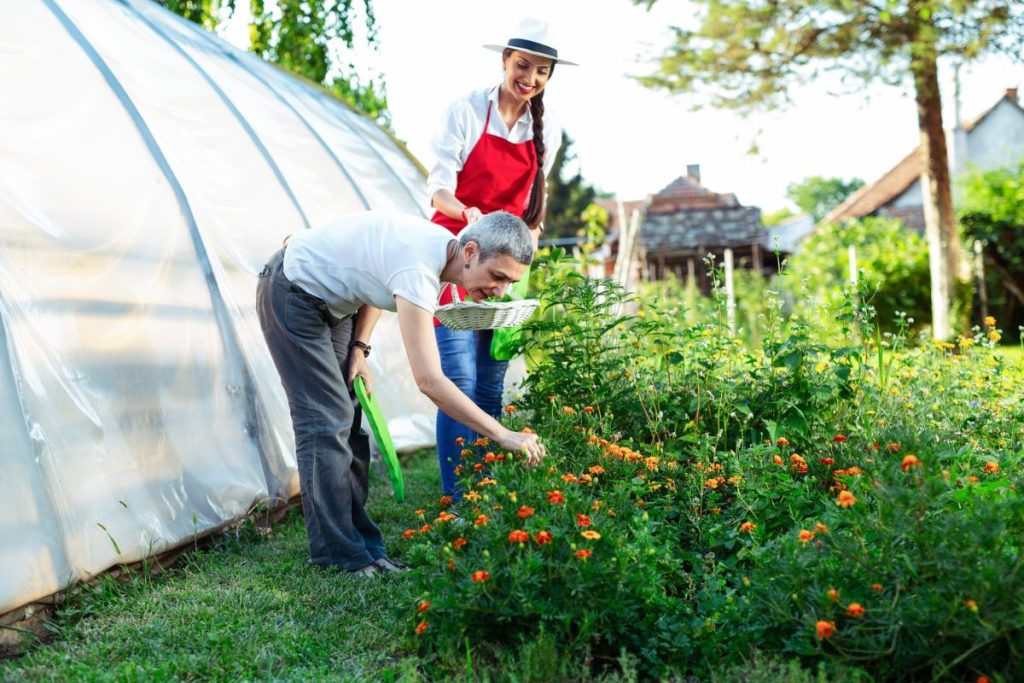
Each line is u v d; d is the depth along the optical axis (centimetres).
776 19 1062
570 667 213
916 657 195
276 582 301
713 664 214
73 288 311
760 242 2470
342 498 312
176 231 373
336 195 555
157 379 334
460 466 296
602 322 382
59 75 363
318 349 307
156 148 388
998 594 186
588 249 733
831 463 301
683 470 298
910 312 1440
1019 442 335
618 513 245
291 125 571
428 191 367
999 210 1509
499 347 362
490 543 227
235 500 353
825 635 188
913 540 204
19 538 258
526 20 347
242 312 396
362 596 281
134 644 246
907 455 215
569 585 214
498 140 369
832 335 413
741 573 241
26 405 274
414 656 229
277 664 237
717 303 381
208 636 248
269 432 388
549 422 320
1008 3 976
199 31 609
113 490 298
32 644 253
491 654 226
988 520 195
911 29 1047
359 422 337
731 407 345
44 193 318
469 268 273
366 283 290
